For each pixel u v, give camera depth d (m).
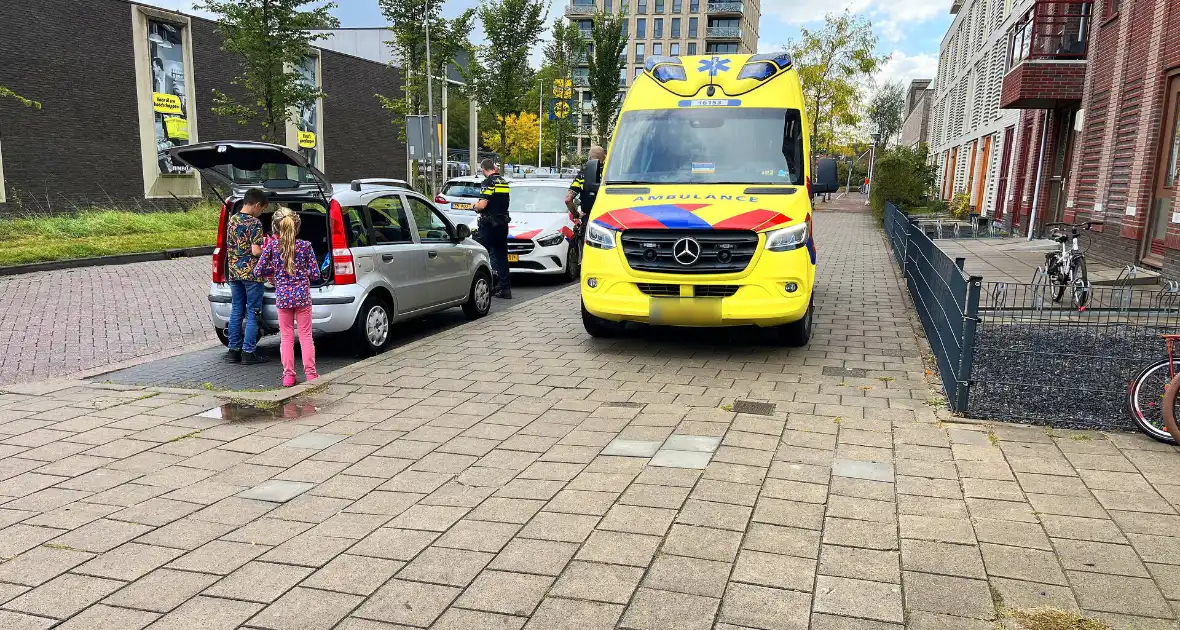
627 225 6.81
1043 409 5.20
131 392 5.98
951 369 5.52
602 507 3.78
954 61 37.34
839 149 43.78
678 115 7.91
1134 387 4.72
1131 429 4.82
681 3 84.19
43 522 3.67
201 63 27.55
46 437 4.92
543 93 53.41
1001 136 24.25
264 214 7.52
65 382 6.26
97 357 7.59
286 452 4.64
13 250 13.99
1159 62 10.92
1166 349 5.17
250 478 4.24
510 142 57.16
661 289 6.79
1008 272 11.35
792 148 7.55
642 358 7.05
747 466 4.29
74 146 23.33
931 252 7.52
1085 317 5.62
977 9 29.98
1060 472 4.14
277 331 7.80
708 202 6.93
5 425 5.16
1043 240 17.66
